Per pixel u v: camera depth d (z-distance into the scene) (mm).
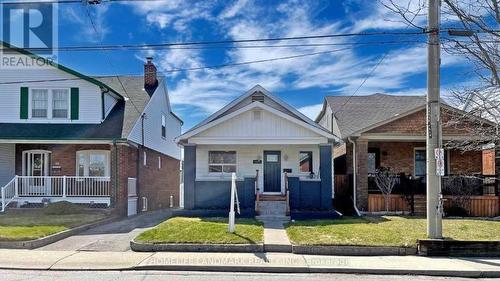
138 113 21125
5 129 19172
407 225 13414
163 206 26453
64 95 20188
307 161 20109
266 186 19750
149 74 24078
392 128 17812
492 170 18922
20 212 17438
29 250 10961
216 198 18031
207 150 19859
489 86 12000
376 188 18391
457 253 10719
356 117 21875
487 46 11352
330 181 18062
